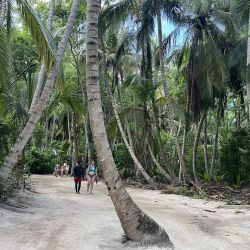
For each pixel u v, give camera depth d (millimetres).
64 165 36469
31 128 12844
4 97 14227
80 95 28078
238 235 10602
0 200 12500
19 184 16484
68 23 13812
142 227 8500
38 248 7816
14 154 12586
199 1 22078
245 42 23234
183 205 16766
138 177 29719
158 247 8328
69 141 44250
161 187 24766
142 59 26250
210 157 32781
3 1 12594
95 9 9242
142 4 23625
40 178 31000
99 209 13648
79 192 19719
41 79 16172
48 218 11117
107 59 31078
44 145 48406
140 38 24172
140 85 25703
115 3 24219
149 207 15531
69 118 42688
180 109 26672
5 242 8109
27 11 12812
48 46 13062
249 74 20484
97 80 9023
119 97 32188
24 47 23766
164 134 33906
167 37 24875
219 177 24547
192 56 23797
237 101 28547
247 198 19469
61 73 17312
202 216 13750
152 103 26688
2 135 14742
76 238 8789
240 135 24641
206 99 24172
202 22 23672
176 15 23781
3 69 13008
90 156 33625
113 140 33750
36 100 15977
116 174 8648
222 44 25328
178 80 30297
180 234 10109
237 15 22234
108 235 9211
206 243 9320
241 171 24016
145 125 27391
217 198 19641
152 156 26969
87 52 9109
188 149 33719
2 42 12836
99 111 8883
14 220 10359
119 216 8539
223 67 22266
